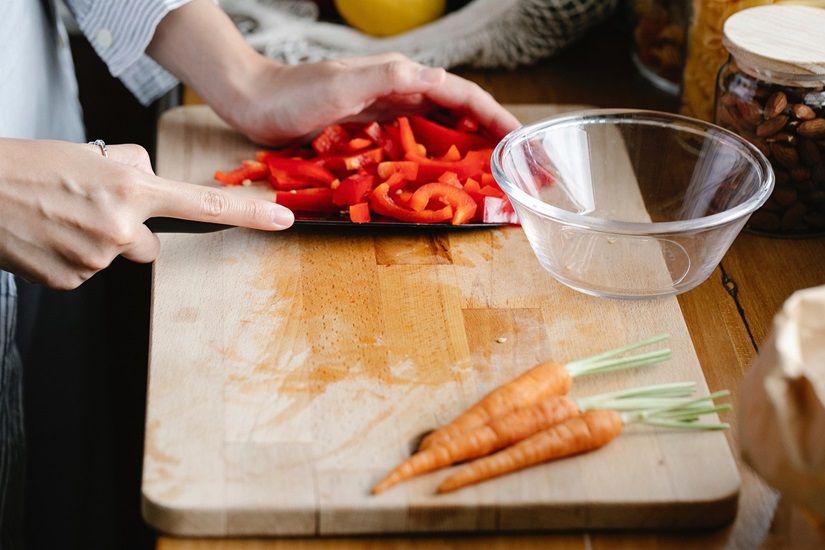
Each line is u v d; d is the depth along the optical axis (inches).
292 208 47.0
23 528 55.4
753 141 45.8
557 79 64.3
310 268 43.6
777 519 31.7
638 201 47.4
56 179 38.5
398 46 63.7
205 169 51.1
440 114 53.4
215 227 42.1
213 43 52.2
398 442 34.7
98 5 51.5
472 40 63.3
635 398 35.8
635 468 33.6
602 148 48.8
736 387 39.8
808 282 45.9
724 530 33.2
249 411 35.7
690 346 39.4
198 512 32.0
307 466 33.6
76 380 57.5
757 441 28.2
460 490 32.7
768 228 48.1
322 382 37.2
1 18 46.3
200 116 55.4
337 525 32.4
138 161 43.9
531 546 32.7
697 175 47.1
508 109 56.2
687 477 33.3
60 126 56.5
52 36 54.6
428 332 39.9
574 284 42.3
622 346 39.5
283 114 50.8
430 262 44.2
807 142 44.6
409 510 32.2
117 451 66.7
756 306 44.4
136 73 57.3
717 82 48.8
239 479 33.0
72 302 56.7
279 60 63.0
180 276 42.6
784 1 50.1
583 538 33.0
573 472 33.4
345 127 52.7
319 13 68.9
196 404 35.9
